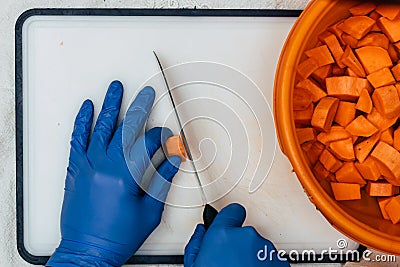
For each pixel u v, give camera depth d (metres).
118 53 0.78
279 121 0.67
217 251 0.73
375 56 0.70
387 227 0.73
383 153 0.70
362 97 0.70
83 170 0.77
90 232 0.76
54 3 0.80
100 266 0.76
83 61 0.78
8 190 0.80
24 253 0.79
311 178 0.66
